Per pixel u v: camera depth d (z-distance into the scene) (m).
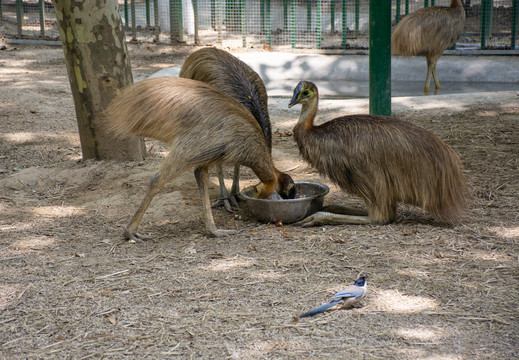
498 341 3.23
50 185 6.38
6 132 8.29
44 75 12.21
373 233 4.89
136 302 3.76
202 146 4.48
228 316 3.55
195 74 5.73
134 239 4.86
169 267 4.30
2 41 15.28
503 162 6.77
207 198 4.90
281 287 3.93
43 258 4.49
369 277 4.04
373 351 3.16
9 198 5.96
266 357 3.13
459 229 4.91
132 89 4.57
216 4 16.05
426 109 9.31
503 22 15.62
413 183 4.89
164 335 3.36
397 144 4.86
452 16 10.80
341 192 6.13
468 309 3.58
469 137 7.86
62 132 8.35
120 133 4.67
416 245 4.60
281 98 10.52
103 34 6.43
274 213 5.15
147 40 15.95
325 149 5.03
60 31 6.49
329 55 13.64
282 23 16.86
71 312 3.64
